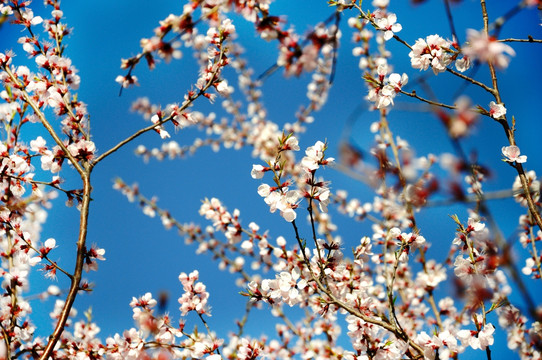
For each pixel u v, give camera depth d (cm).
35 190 139
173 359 141
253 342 140
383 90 134
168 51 120
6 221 136
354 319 137
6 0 139
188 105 137
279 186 130
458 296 119
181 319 142
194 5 118
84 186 131
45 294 142
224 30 137
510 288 129
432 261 154
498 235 115
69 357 141
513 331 131
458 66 132
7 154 137
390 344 134
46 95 138
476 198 115
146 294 142
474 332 131
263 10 119
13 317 135
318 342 158
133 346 139
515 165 126
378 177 128
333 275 142
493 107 127
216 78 138
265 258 163
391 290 131
